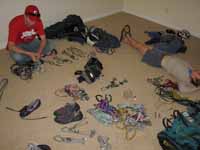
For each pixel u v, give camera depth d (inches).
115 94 106.5
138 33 155.7
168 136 84.9
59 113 94.5
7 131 87.1
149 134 89.7
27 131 87.8
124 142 86.3
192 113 96.0
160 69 123.3
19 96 102.0
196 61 130.6
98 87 109.8
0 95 101.7
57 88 107.5
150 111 99.1
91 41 137.3
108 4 174.4
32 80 111.2
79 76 114.9
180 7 156.0
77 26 143.8
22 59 116.9
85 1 160.4
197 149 79.8
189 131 86.4
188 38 153.2
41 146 82.0
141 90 109.6
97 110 97.5
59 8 149.9
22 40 119.0
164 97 106.0
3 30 130.8
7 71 115.5
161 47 136.5
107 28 159.6
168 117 96.6
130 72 120.4
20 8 132.3
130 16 179.0
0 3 123.8
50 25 149.9
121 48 138.6
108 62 126.5
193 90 109.2
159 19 169.6
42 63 121.5
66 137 86.7
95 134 88.5
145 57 126.7
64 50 132.9
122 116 95.7
